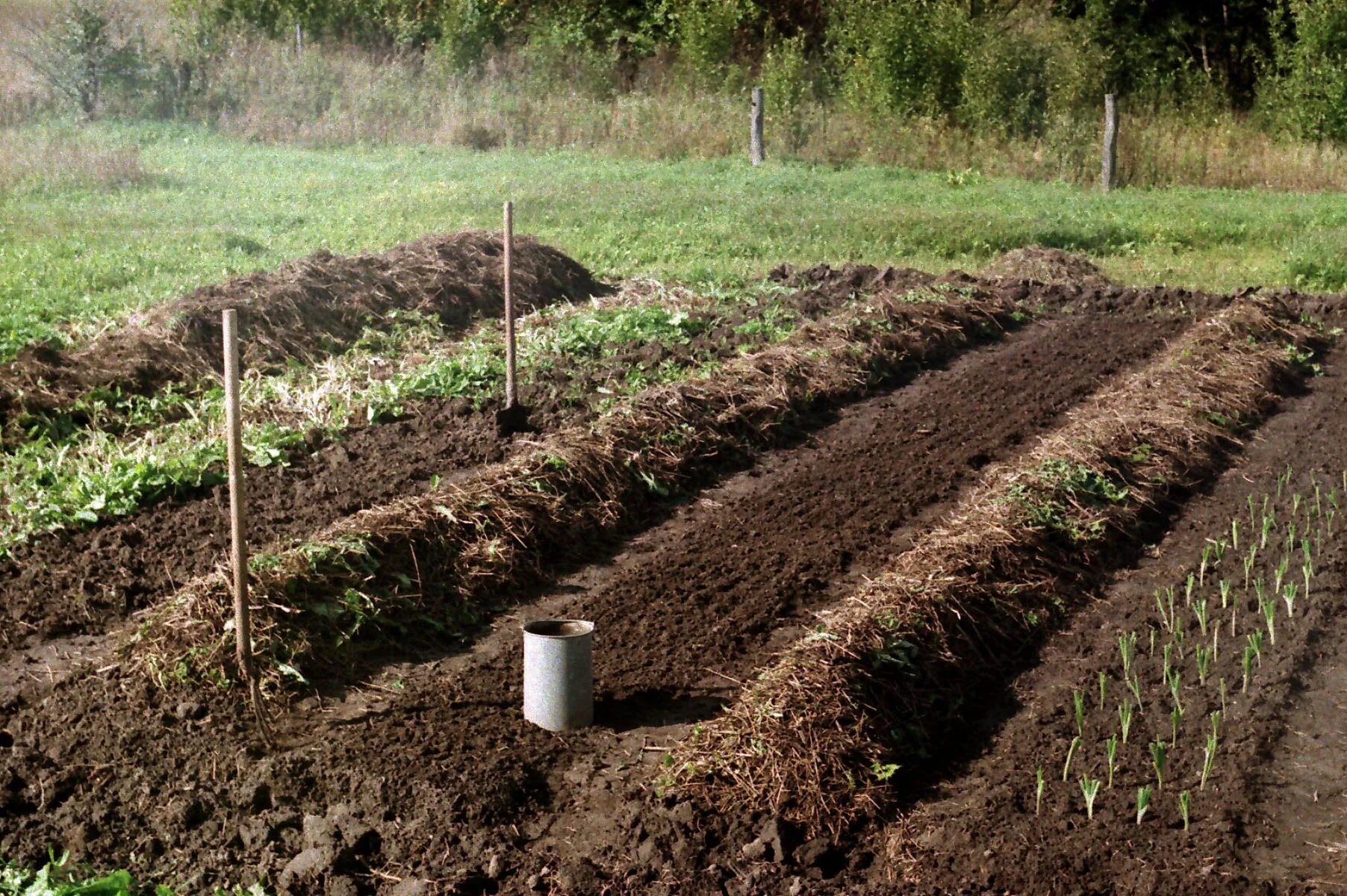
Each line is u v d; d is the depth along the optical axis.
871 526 7.50
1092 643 6.17
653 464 8.06
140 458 7.74
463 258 12.47
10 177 18.31
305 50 27.45
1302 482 8.23
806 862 4.49
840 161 23.17
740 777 4.84
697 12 27.31
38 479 7.62
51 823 4.62
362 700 5.60
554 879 4.38
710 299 12.44
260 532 7.05
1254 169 22.03
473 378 9.70
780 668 5.55
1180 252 16.28
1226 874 4.34
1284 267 14.70
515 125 24.83
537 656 5.30
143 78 25.78
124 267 12.93
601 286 13.45
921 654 5.81
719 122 24.36
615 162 22.83
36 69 25.50
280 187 19.14
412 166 21.70
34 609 6.23
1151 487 7.96
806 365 10.01
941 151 23.00
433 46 27.98
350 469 8.03
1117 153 22.08
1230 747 5.13
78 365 9.36
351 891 4.31
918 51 24.30
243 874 4.41
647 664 5.93
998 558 6.71
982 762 5.17
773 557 7.07
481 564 6.76
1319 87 23.80
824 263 14.48
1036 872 4.37
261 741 5.20
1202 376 9.98
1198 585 6.75
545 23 28.77
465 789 4.80
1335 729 5.34
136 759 5.02
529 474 7.50
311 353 10.58
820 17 30.05
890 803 4.84
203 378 9.62
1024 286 13.45
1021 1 30.70
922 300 12.09
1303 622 6.24
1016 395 10.09
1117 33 29.86
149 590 6.46
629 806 4.75
